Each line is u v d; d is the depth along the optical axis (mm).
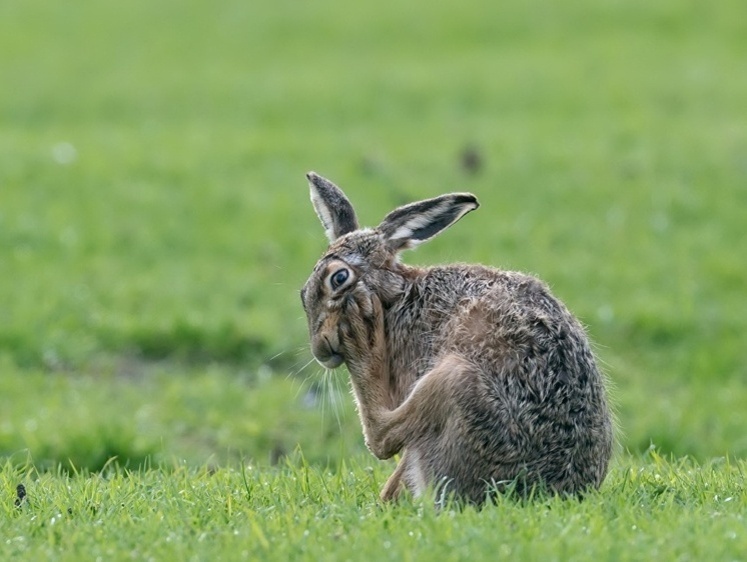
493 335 24188
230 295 58781
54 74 111812
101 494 25781
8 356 50188
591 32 124750
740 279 61281
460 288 25844
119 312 55719
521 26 127500
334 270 26094
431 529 21297
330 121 95438
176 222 69062
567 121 93312
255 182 76938
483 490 23609
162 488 26156
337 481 26938
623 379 50469
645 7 131125
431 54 118562
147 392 47500
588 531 21125
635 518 22438
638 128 89750
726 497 24828
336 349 26047
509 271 26438
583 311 56344
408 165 80250
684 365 52094
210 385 47469
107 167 79062
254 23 131500
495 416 23438
